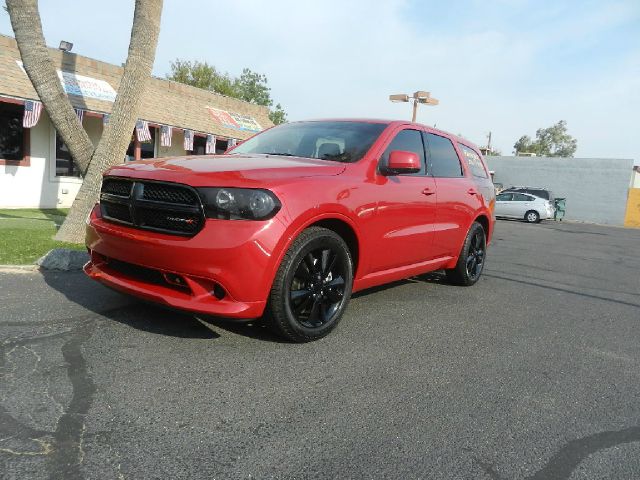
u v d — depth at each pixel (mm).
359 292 5562
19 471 2041
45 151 13094
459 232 5676
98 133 14250
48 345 3305
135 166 3699
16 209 12133
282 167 3619
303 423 2623
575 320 5180
